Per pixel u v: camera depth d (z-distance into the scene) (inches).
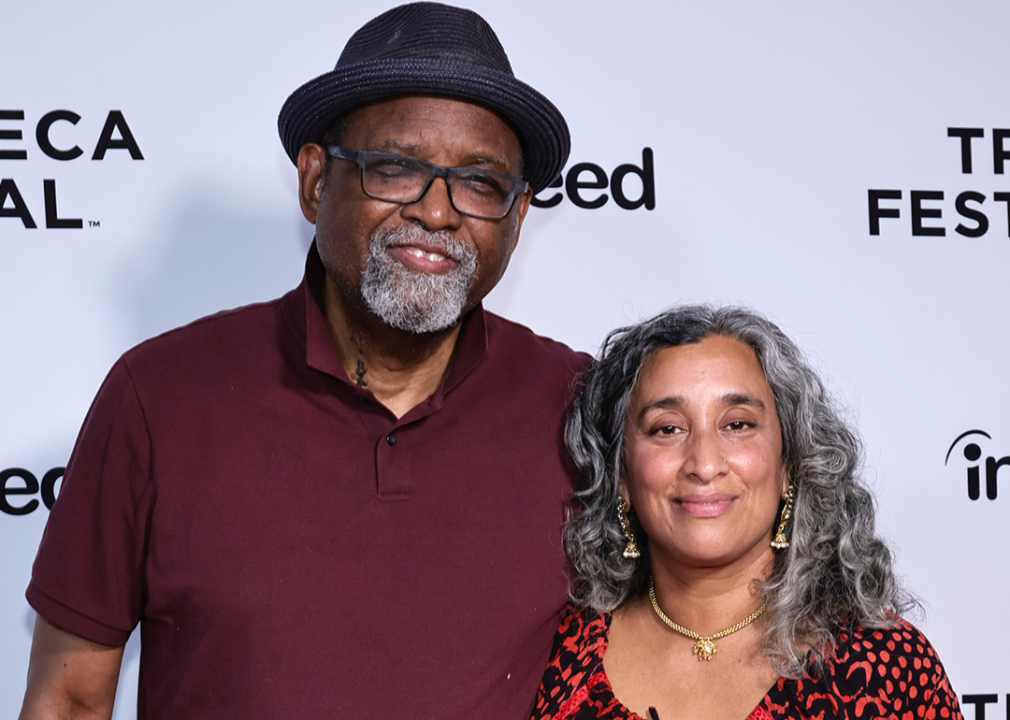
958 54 84.4
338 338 58.1
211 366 56.4
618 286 81.7
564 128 57.7
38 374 75.1
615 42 81.4
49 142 75.1
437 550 55.0
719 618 57.9
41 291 75.1
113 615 55.0
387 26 56.9
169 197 76.7
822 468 57.4
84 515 54.6
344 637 52.6
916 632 55.7
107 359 76.0
